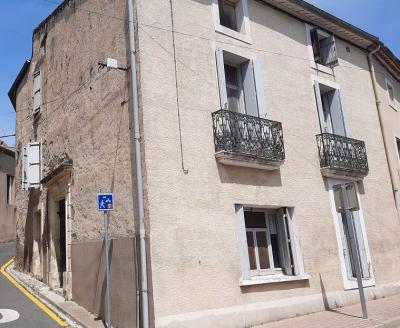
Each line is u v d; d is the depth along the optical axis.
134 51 8.85
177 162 8.71
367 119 14.62
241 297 8.98
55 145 12.82
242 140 9.66
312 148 11.94
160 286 7.84
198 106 9.44
